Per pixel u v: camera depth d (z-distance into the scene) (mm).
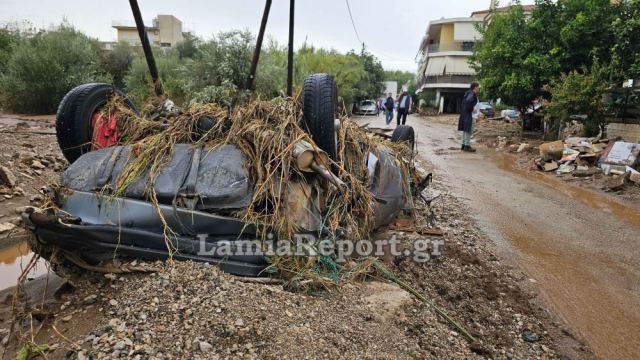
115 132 4719
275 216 3488
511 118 27594
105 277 3264
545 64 15336
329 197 3982
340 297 3482
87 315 3047
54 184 3736
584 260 5508
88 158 3939
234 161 3738
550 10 15656
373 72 46375
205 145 3967
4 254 5137
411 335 3305
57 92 20422
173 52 26219
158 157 3750
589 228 6793
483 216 7168
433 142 18203
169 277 3082
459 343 3408
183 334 2689
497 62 17391
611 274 5121
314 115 4223
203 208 3434
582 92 12484
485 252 5500
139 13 5117
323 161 3902
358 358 2773
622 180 9391
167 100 5250
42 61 20141
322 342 2822
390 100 21375
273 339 2740
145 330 2721
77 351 2648
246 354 2602
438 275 4645
